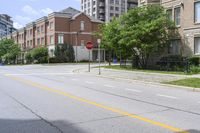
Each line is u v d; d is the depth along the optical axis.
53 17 61.84
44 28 66.56
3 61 70.69
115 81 18.88
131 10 29.45
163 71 24.62
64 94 12.25
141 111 8.63
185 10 28.16
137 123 7.14
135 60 31.62
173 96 12.05
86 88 14.55
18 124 7.17
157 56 30.80
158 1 32.62
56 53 59.44
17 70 32.34
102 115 8.07
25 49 74.94
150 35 27.16
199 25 26.69
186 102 10.46
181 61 26.62
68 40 62.56
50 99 10.94
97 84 16.69
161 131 6.41
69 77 21.77
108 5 121.81
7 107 9.41
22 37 83.69
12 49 71.81
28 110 8.88
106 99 10.93
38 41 71.06
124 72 24.78
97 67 34.19
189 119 7.60
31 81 18.27
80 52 62.78
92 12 125.06
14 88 14.53
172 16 29.77
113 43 30.86
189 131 6.42
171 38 29.25
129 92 13.15
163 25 27.70
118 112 8.47
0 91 13.38
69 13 63.62
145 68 29.89
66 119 7.62
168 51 29.84
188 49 27.73
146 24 27.17
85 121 7.39
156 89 14.63
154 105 9.71
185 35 28.06
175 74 21.16
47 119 7.66
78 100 10.67
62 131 6.49
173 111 8.68
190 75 20.23
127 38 27.80
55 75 23.89
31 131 6.53
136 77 20.09
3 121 7.50
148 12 28.89
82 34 63.25
